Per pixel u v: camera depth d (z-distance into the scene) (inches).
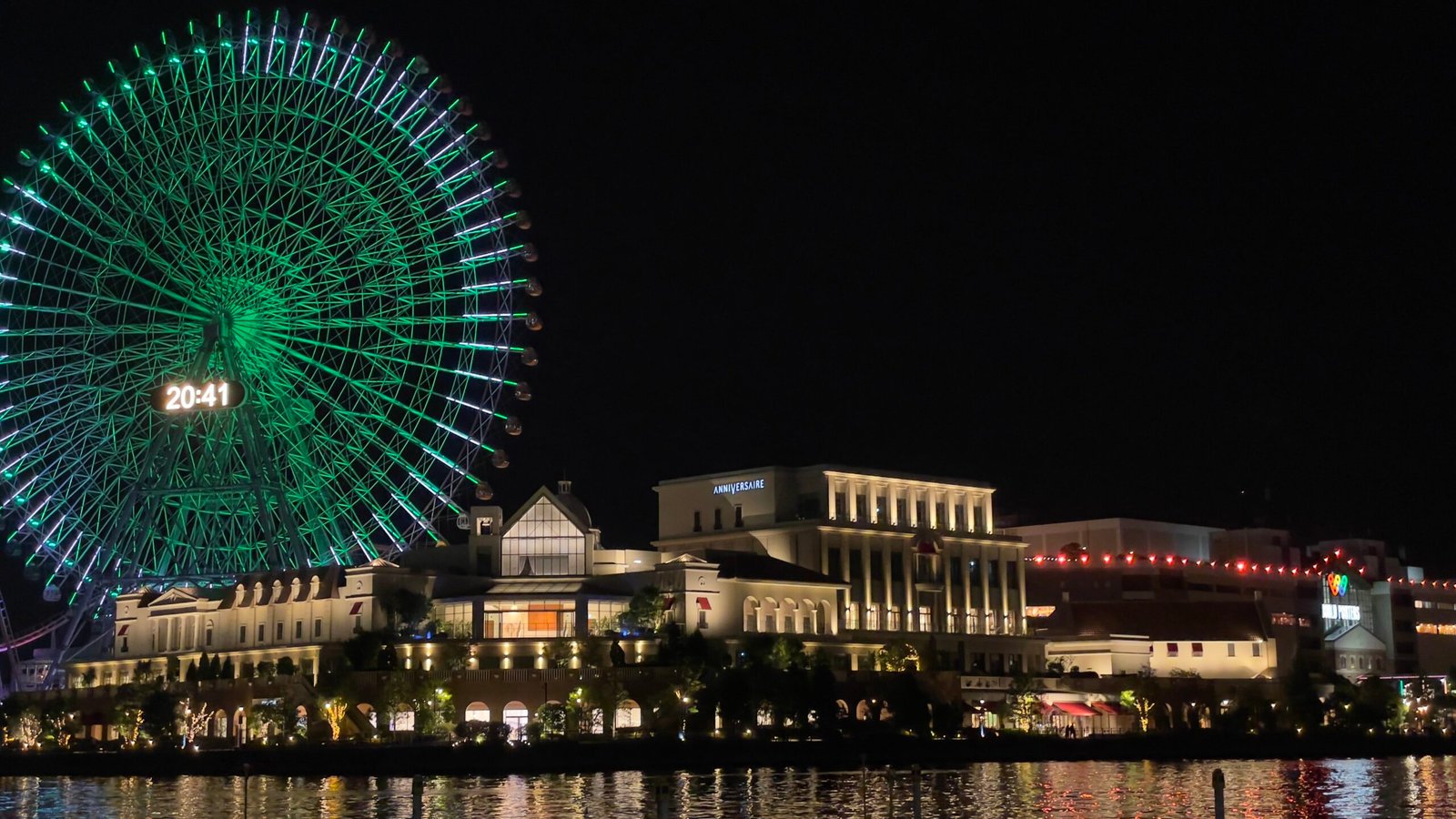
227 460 7391.7
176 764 7003.0
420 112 7391.7
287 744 7234.3
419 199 7362.2
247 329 7126.0
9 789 6289.4
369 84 7288.4
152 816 4950.8
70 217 7007.9
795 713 7416.3
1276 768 7244.1
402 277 7357.3
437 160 7416.3
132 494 7293.3
